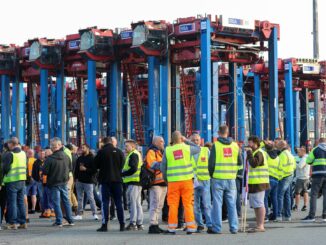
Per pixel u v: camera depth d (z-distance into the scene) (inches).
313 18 2738.7
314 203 1031.6
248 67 2960.1
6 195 978.7
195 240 762.2
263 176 868.6
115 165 906.1
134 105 2687.0
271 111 2353.6
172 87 2453.2
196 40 2346.2
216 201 845.2
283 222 1023.6
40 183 1176.2
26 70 2945.4
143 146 2321.6
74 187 1217.4
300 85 3075.8
